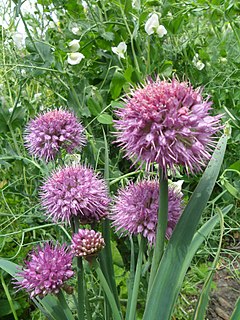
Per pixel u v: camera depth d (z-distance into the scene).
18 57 0.43
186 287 0.32
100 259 0.22
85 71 0.42
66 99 0.39
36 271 0.19
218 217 0.21
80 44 0.41
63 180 0.21
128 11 0.40
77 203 0.21
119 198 0.22
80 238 0.19
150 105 0.16
